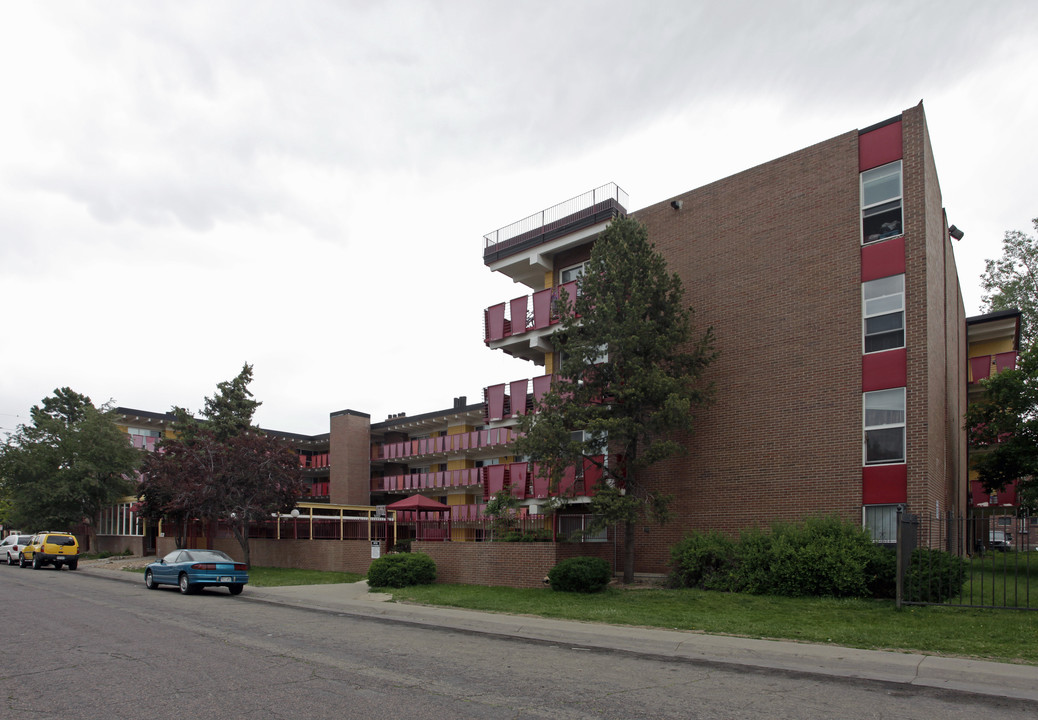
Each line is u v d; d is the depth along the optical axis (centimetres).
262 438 2992
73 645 1066
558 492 2047
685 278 2178
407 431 5066
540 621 1316
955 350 2588
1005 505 3256
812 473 1827
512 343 2648
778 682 828
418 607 1580
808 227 1927
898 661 899
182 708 683
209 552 2089
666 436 2100
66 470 3956
